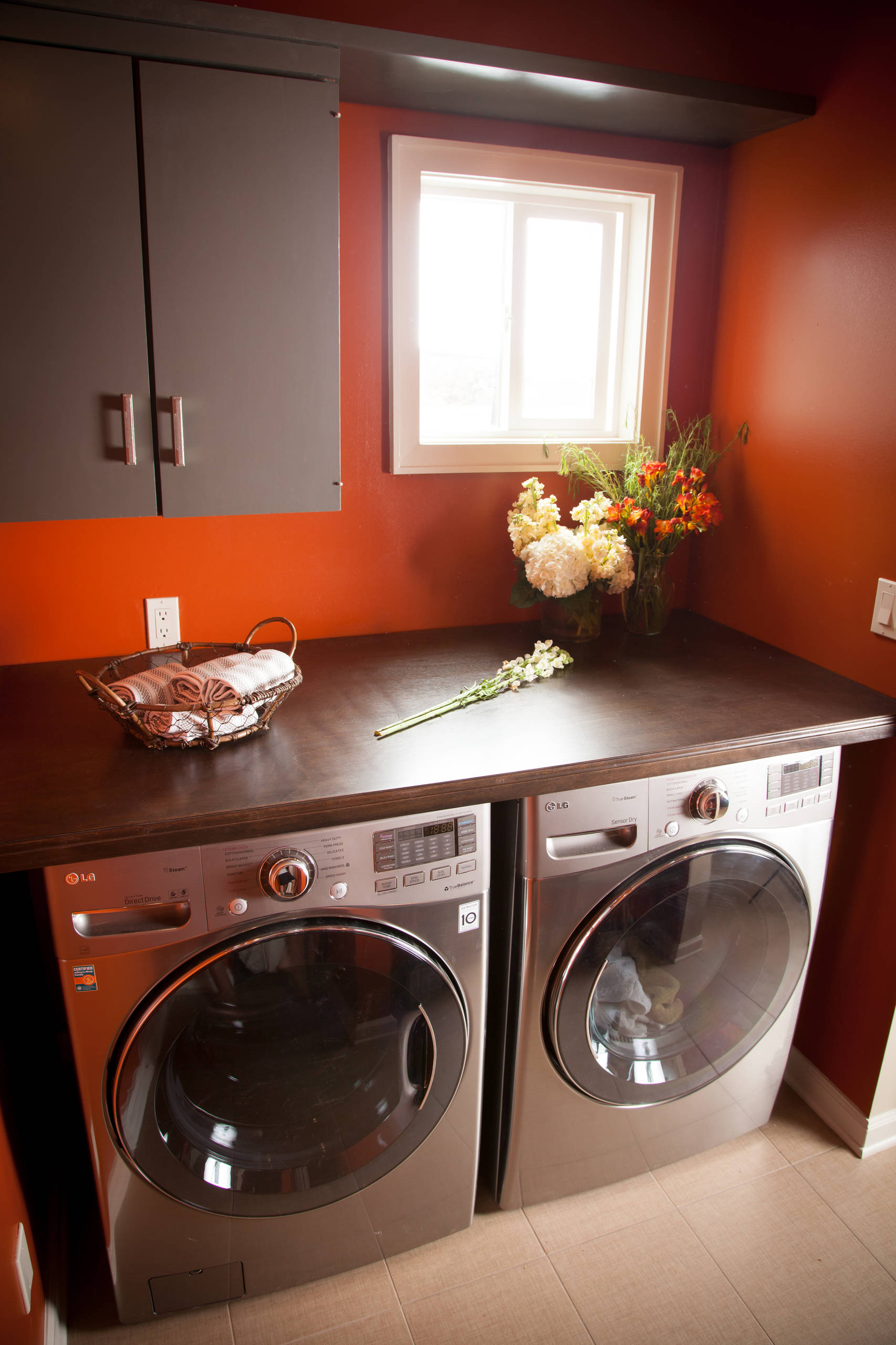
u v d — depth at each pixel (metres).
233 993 1.45
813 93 1.90
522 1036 1.68
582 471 2.21
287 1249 1.67
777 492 2.12
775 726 1.71
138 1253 1.57
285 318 1.64
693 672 2.01
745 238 2.16
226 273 1.58
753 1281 1.75
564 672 2.00
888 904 1.90
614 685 1.93
